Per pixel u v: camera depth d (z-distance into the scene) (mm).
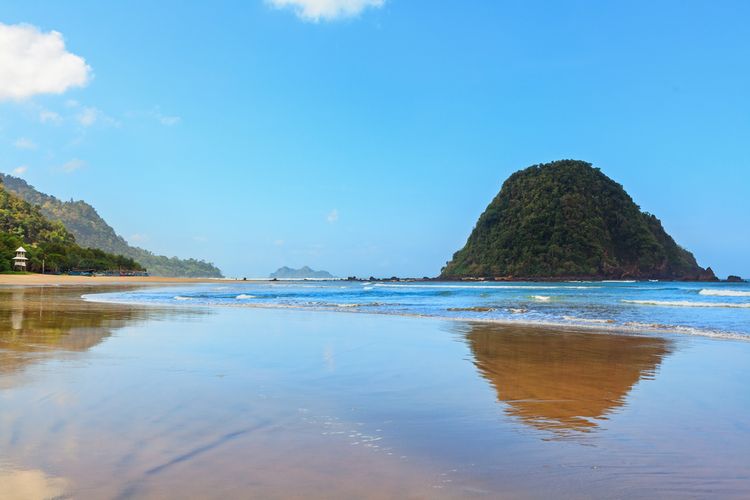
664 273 163000
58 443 3252
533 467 3094
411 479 2838
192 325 11781
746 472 3080
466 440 3611
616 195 179000
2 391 4660
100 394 4613
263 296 33688
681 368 6891
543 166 188375
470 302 26156
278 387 5164
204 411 4141
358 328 11672
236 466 2953
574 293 45000
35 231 152000
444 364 6941
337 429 3773
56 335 9383
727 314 17812
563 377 6156
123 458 3023
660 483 2887
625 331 11805
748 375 6352
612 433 3846
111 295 32156
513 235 169375
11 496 2461
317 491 2631
